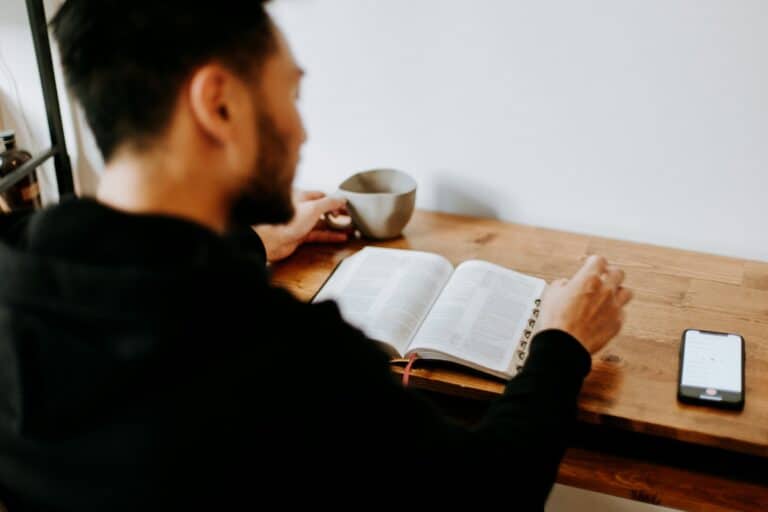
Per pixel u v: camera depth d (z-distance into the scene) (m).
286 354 0.62
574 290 0.93
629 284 1.34
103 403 0.59
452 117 1.50
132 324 0.58
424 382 1.14
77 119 1.66
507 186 1.53
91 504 0.61
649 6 1.31
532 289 1.28
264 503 0.62
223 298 0.60
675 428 1.05
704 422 1.05
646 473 1.14
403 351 1.16
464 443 0.72
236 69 0.65
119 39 0.64
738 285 1.33
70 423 0.60
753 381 1.12
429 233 1.49
